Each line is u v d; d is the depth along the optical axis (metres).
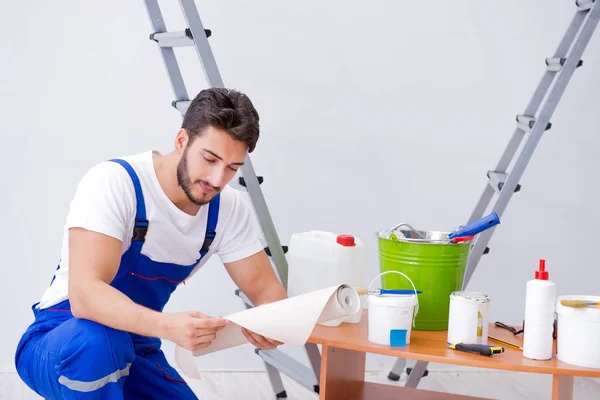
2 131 3.23
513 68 3.52
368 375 3.49
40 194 3.28
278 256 2.70
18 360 1.99
